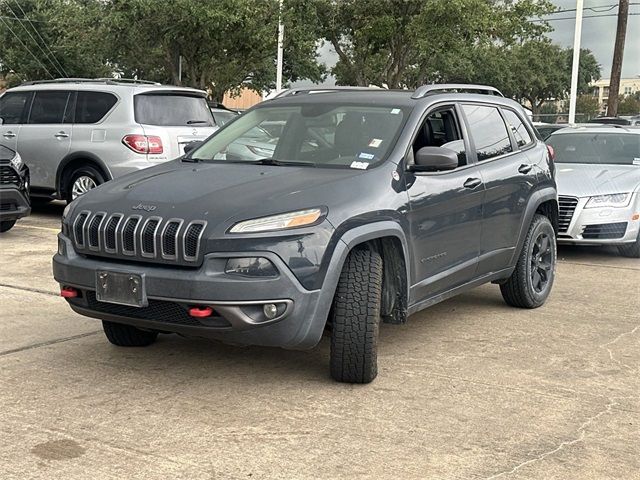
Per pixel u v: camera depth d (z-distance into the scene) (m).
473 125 6.18
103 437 4.00
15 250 9.02
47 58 37.91
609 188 9.55
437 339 5.89
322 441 4.00
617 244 9.58
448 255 5.61
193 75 27.19
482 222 5.99
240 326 4.28
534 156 6.88
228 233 4.28
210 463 3.73
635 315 6.79
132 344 5.45
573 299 7.39
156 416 4.29
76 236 4.71
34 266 8.15
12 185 9.43
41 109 11.40
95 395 4.58
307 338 4.45
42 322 6.11
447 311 6.80
